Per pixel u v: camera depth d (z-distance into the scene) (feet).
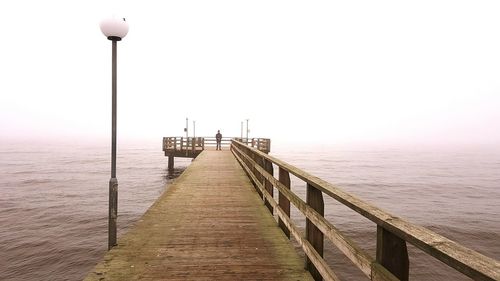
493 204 101.50
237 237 15.72
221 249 14.07
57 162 234.58
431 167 242.37
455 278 44.60
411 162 288.71
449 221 78.38
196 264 12.42
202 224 17.98
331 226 8.47
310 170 201.05
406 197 111.86
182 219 19.02
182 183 32.32
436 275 45.50
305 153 394.52
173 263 12.50
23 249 54.90
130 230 16.67
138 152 372.99
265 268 12.07
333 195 8.21
